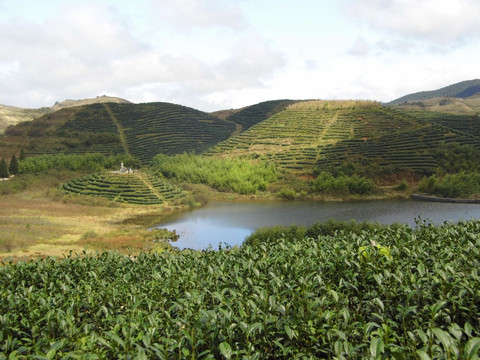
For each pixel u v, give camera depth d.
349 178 94.69
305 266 10.97
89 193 87.25
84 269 14.78
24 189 93.06
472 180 85.88
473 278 8.47
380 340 5.83
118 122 171.25
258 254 13.26
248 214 73.75
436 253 11.30
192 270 12.20
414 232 14.80
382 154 105.75
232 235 56.38
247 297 8.96
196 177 107.88
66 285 12.35
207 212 77.44
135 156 136.38
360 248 10.52
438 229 15.12
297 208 79.19
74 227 56.19
